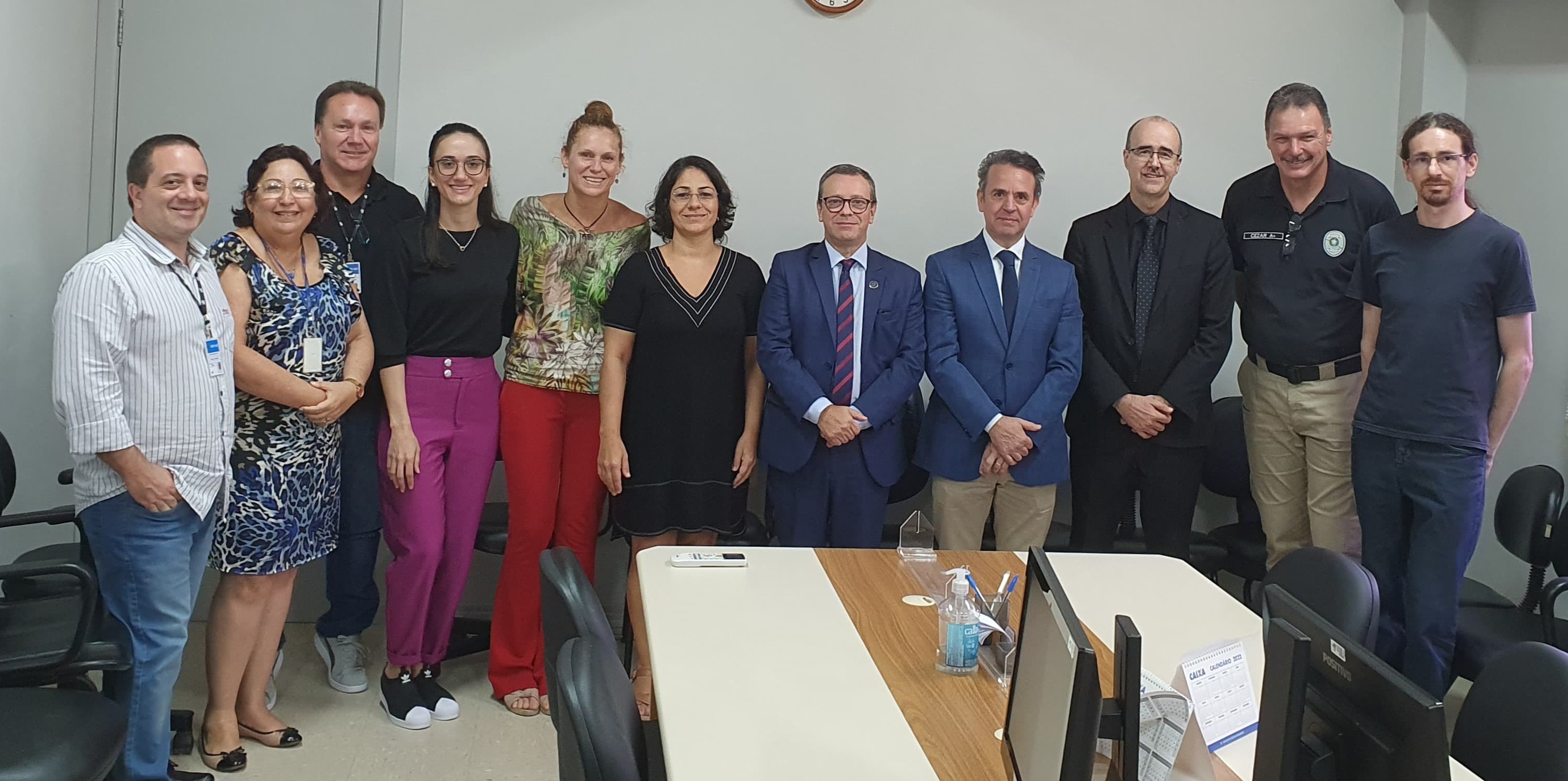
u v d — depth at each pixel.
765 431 3.36
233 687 2.94
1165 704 1.51
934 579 2.47
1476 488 3.08
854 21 4.08
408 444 3.16
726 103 4.05
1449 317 3.05
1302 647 1.25
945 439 3.45
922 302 3.41
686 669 1.90
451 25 3.93
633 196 4.04
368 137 3.19
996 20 4.12
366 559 3.47
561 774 1.53
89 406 2.34
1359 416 3.28
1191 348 3.45
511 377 3.33
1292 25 4.20
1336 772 1.35
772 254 4.11
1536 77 3.86
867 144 4.11
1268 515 3.67
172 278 2.47
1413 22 4.17
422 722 3.23
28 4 3.24
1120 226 3.49
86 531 2.53
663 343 3.22
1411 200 4.20
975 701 1.83
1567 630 3.07
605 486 3.45
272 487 2.83
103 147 3.75
